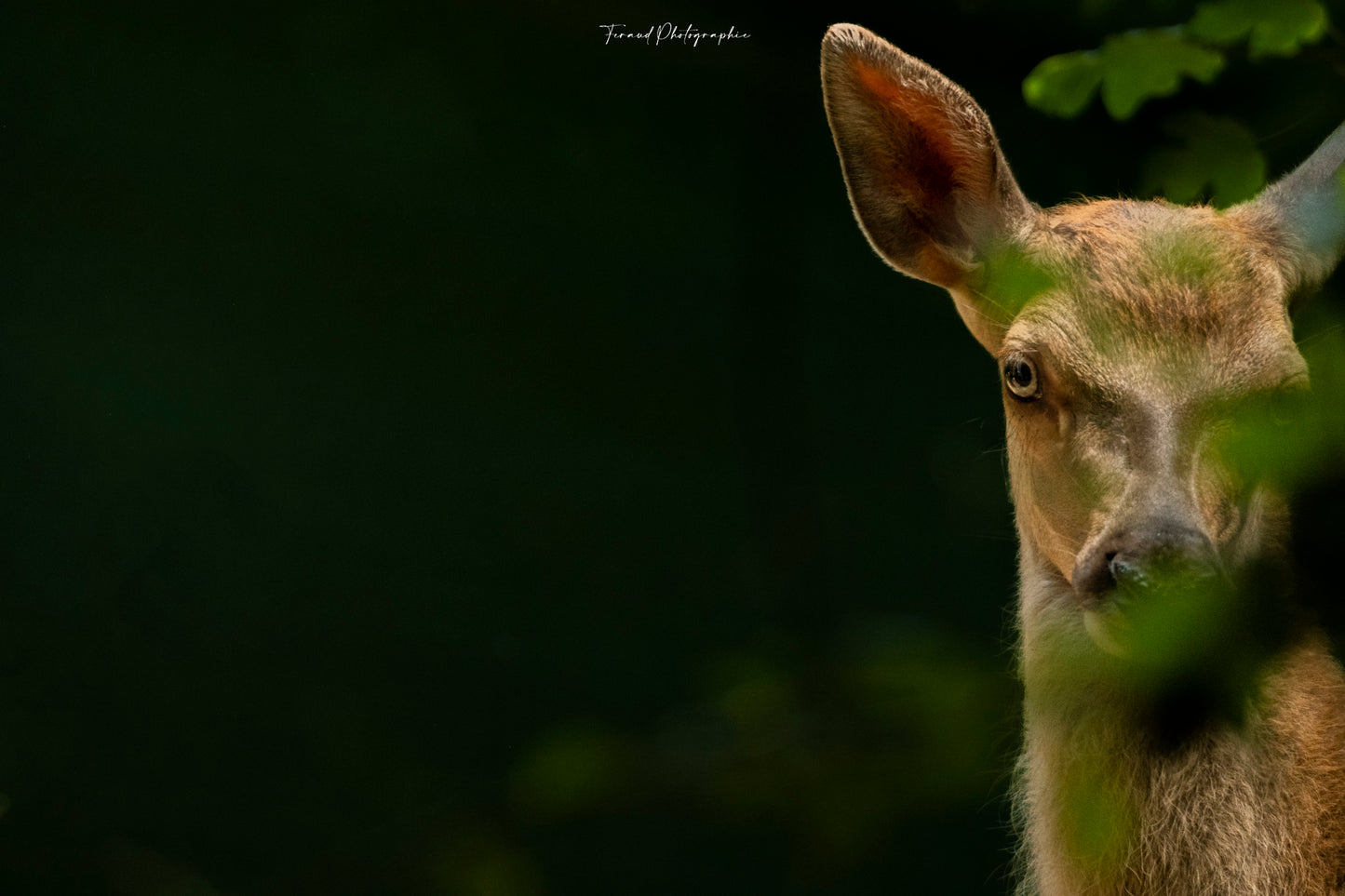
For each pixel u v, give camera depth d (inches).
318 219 602.9
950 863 513.3
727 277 604.7
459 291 611.2
